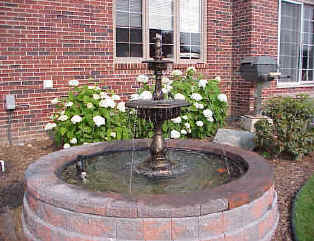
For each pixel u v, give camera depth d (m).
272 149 5.39
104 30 6.91
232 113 8.90
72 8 6.49
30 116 6.28
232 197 2.59
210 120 6.09
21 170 4.78
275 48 8.77
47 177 3.10
